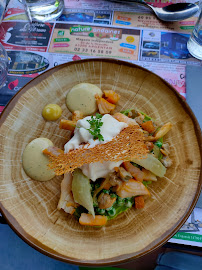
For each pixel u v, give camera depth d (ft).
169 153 0.76
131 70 0.84
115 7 1.01
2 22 0.99
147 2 1.00
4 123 0.77
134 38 0.95
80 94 0.84
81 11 1.01
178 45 0.94
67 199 0.72
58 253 0.62
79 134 0.73
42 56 0.94
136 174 0.72
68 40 0.96
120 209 0.71
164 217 0.67
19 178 0.74
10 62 0.93
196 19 0.97
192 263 0.78
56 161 0.73
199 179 0.69
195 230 0.69
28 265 0.81
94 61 0.85
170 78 0.89
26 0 0.94
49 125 0.82
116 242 0.65
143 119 0.80
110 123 0.75
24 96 0.81
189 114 0.76
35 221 0.69
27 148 0.78
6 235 0.81
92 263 0.60
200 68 0.89
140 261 0.79
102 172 0.71
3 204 0.69
